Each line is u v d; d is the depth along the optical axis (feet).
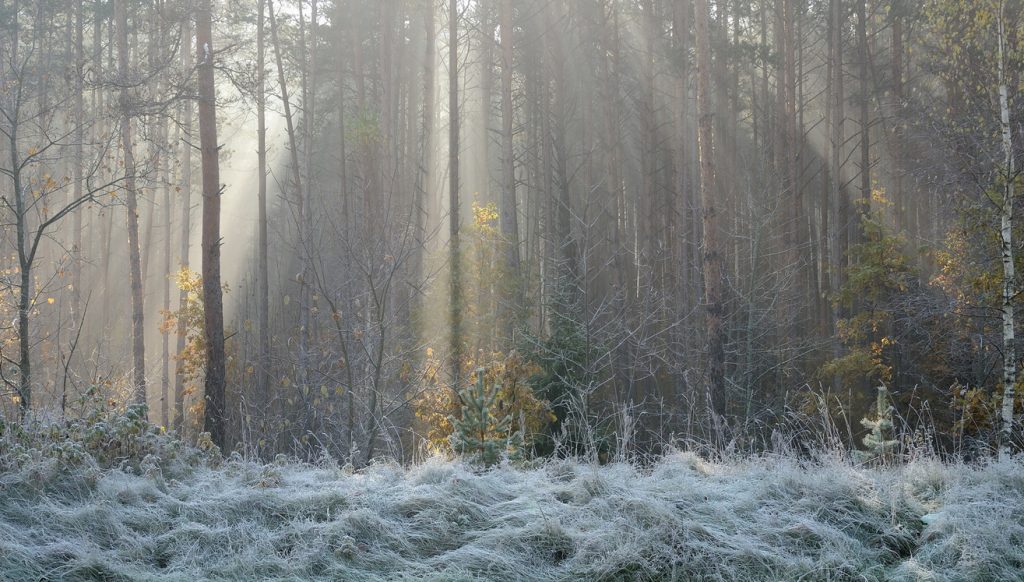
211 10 58.54
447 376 54.44
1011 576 15.38
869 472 20.71
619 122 105.70
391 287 57.77
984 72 46.80
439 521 18.19
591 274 84.53
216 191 50.85
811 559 16.43
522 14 95.25
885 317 72.95
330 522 18.02
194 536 17.39
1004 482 19.31
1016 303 45.32
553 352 52.95
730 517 17.85
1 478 19.39
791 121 96.94
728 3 110.42
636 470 22.26
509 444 25.61
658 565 16.29
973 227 47.96
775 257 86.94
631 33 120.57
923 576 15.58
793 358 72.74
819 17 111.55
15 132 36.14
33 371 63.05
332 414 44.45
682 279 84.07
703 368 67.41
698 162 99.19
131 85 48.93
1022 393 42.80
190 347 74.59
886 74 118.93
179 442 23.91
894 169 94.32
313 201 108.47
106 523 17.67
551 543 17.29
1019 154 42.39
